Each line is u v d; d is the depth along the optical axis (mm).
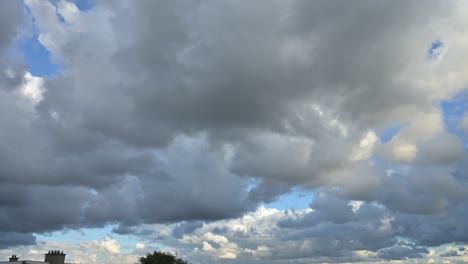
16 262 79250
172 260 102562
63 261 85438
